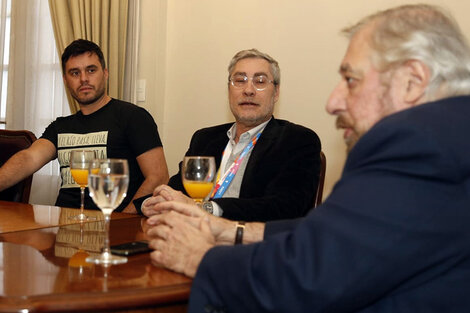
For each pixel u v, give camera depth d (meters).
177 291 0.93
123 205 2.65
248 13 3.08
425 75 0.94
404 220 0.81
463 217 0.83
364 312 0.88
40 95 3.82
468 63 0.95
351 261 0.80
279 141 2.10
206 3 3.26
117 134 2.71
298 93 2.89
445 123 0.85
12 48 3.86
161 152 2.73
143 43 3.45
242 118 2.16
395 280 0.82
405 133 0.84
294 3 2.90
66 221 1.70
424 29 0.94
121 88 3.41
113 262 1.11
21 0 3.83
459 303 0.85
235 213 1.81
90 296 0.87
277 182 1.99
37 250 1.23
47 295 0.86
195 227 1.17
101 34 3.43
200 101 3.31
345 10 2.73
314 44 2.84
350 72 1.00
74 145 2.72
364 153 0.89
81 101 2.75
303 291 0.82
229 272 0.91
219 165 2.23
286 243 0.88
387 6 2.59
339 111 1.05
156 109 3.42
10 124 3.86
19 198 2.59
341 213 0.84
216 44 3.22
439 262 0.84
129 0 3.44
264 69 2.18
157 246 1.09
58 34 3.57
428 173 0.82
